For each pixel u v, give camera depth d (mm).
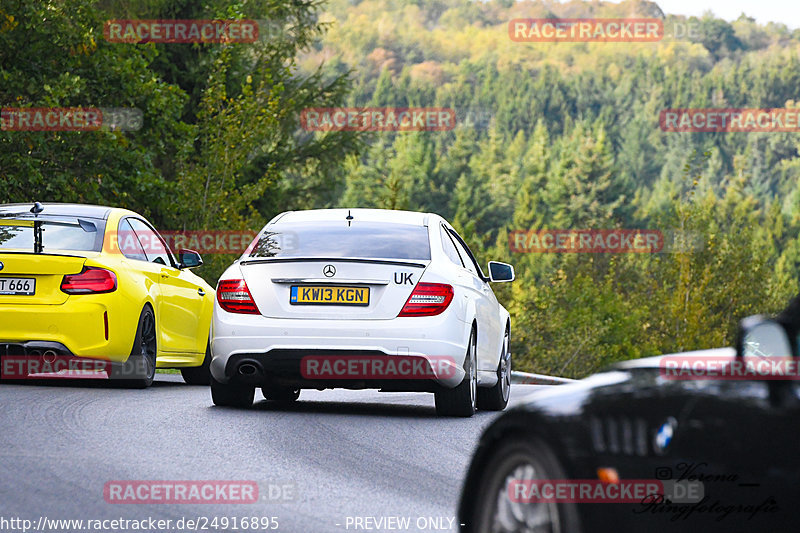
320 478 20547
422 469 21984
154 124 76875
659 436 11391
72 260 33844
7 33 67562
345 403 35000
